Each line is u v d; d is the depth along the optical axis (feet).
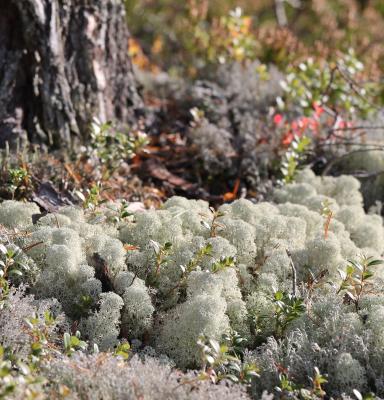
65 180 20.04
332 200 20.06
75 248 14.65
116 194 20.62
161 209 17.98
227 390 11.76
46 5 21.81
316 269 16.05
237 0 55.16
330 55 34.58
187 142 25.38
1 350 11.10
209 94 28.48
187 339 13.26
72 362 11.76
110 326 13.33
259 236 16.63
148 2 51.57
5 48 21.86
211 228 16.15
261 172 23.80
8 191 18.80
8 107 21.72
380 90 33.04
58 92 22.17
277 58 33.83
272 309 14.44
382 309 13.78
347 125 26.96
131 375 11.71
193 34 37.76
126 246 15.35
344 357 12.76
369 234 19.02
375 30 46.68
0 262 13.21
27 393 10.43
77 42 23.07
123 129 24.54
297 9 54.19
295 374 12.98
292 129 24.80
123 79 25.12
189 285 14.26
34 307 13.05
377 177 24.56
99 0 23.61
